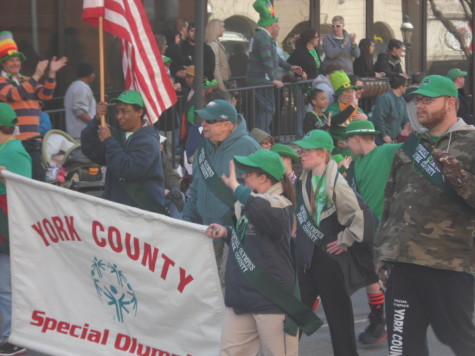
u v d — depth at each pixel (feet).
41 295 43.91
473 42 129.39
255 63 92.99
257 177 38.81
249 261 37.91
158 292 40.86
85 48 96.27
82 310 43.01
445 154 35.27
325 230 44.60
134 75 51.13
